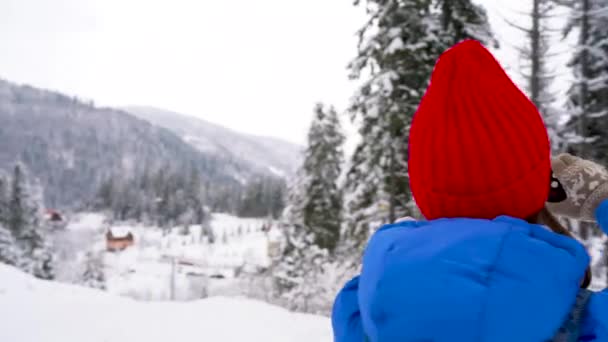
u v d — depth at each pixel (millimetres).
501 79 831
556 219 889
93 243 129875
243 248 127000
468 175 799
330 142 23203
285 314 8547
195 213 163000
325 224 22562
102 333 6961
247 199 174375
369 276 815
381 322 733
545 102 11570
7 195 44625
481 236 723
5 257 38656
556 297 667
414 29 11117
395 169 11305
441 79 848
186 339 6930
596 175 977
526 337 647
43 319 7387
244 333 7297
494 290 660
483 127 789
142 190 172750
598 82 11820
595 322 661
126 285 89875
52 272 45906
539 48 11398
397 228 898
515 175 789
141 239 136875
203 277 46594
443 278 692
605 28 11461
